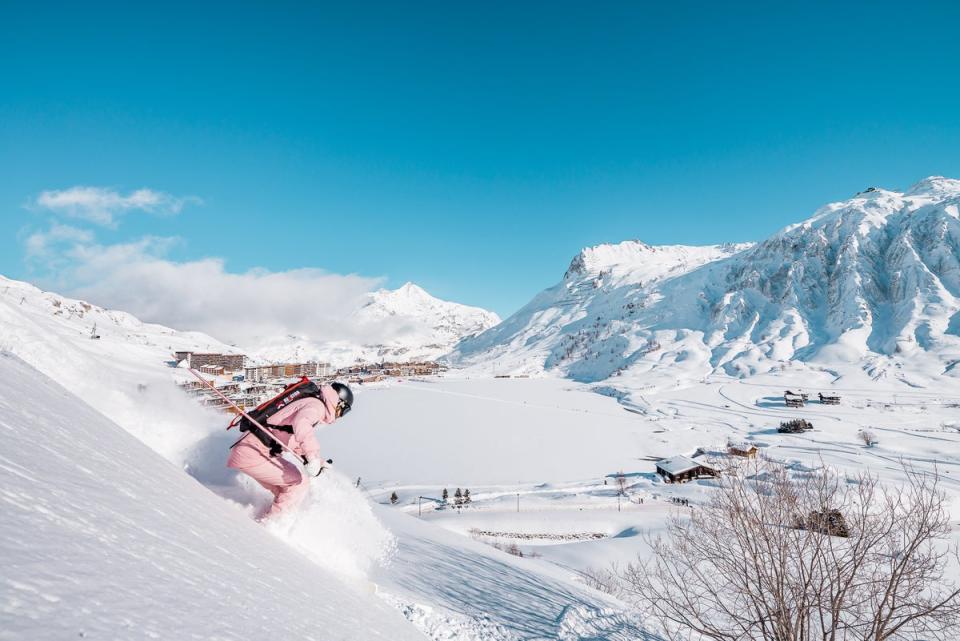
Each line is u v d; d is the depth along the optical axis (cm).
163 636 101
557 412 12125
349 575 422
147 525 162
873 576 721
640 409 12375
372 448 8275
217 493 413
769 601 782
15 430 154
